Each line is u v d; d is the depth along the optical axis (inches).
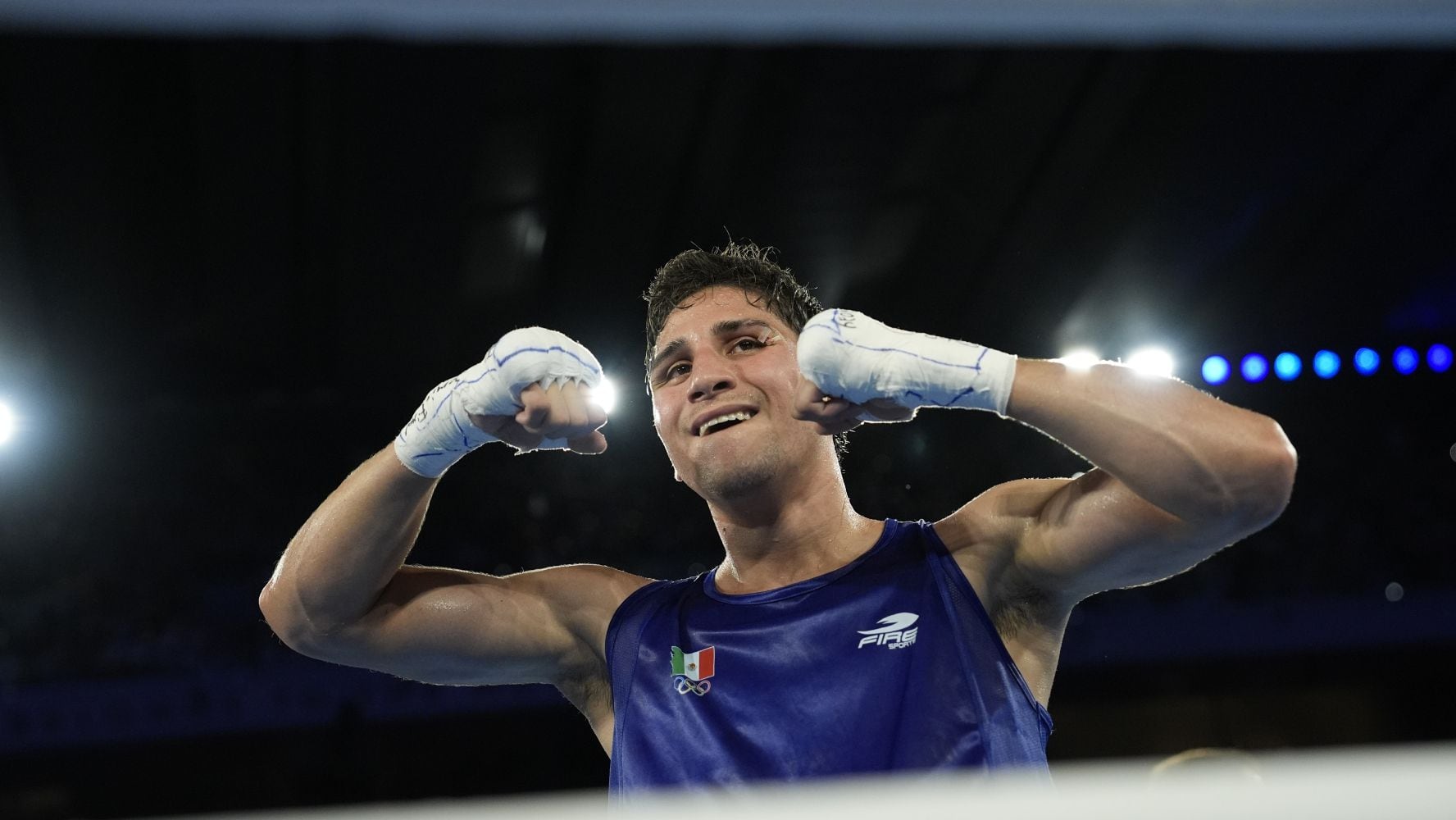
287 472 498.3
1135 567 90.8
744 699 92.4
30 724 382.9
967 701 89.2
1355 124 424.8
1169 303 490.9
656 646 99.0
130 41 344.5
